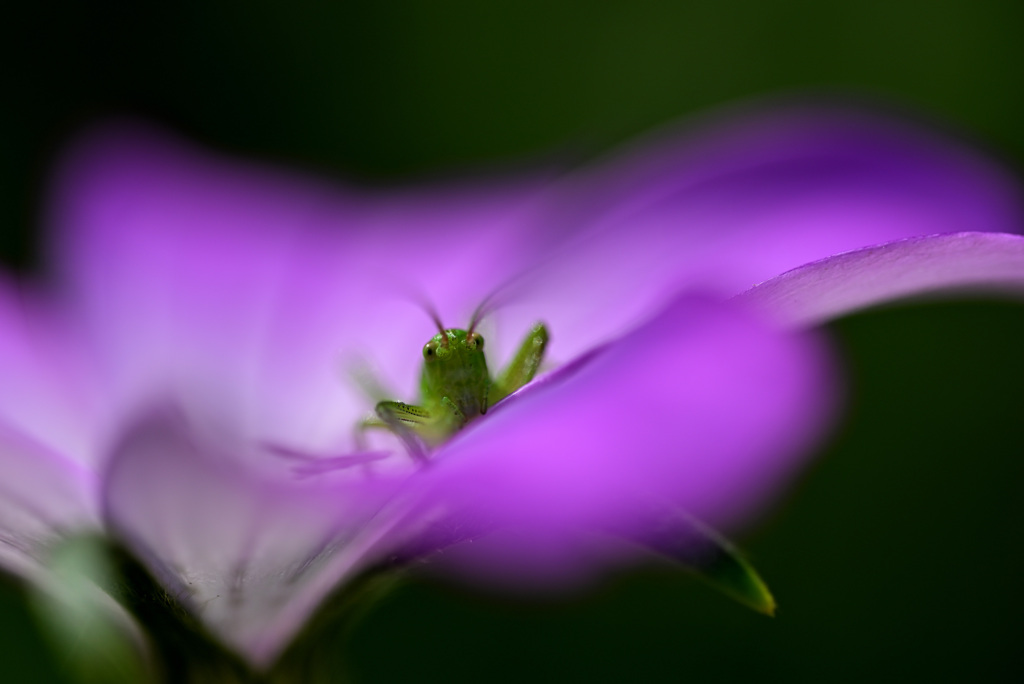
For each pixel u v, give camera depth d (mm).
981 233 98
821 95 158
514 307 118
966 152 116
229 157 131
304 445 118
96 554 99
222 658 104
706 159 119
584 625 146
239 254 123
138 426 95
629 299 116
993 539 151
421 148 173
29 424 114
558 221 122
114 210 125
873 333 154
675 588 146
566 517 74
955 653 149
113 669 104
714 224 116
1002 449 153
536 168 131
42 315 119
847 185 115
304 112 170
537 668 146
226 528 99
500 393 116
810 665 148
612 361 79
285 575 101
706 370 74
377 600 106
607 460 74
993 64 165
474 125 174
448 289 125
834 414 149
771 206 115
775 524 149
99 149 128
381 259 126
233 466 96
